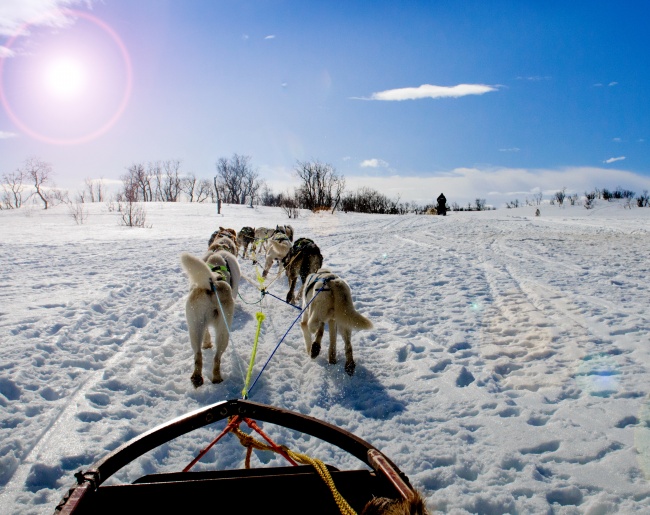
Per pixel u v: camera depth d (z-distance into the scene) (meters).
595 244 18.27
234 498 2.24
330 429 2.64
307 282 6.10
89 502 2.06
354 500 2.27
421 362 5.92
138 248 17.69
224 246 8.41
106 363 5.68
